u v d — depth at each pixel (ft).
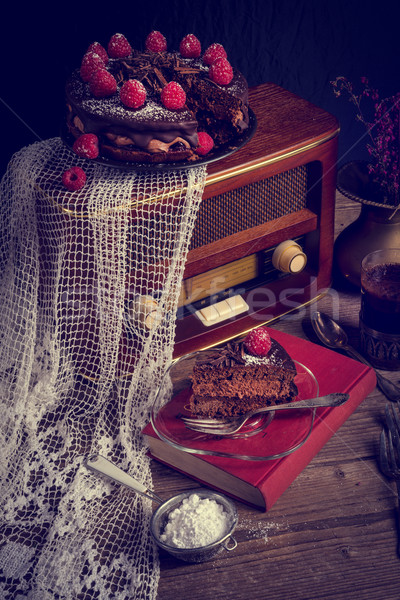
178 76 4.06
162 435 3.68
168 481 3.74
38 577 3.43
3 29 4.52
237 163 3.98
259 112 4.35
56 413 4.04
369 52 5.32
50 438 3.94
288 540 3.52
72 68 4.73
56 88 4.76
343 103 5.48
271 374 3.79
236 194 4.09
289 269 4.28
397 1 5.18
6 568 3.48
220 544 3.43
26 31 4.55
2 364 4.18
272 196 4.21
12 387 4.17
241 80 4.15
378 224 4.34
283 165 4.10
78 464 3.82
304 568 3.44
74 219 3.80
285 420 3.76
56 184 3.89
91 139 3.84
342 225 4.90
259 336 3.82
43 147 4.11
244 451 3.64
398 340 4.03
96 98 3.91
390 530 3.53
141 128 3.77
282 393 3.82
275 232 4.23
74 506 3.65
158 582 3.42
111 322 4.00
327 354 4.06
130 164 3.84
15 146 4.87
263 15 4.95
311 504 3.62
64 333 4.15
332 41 5.20
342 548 3.48
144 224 3.88
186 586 3.41
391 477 3.69
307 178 4.28
